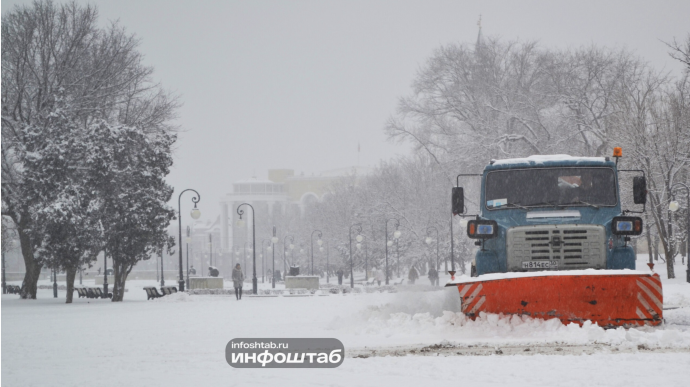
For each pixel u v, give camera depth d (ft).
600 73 283.79
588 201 71.97
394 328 73.10
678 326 69.36
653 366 46.88
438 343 61.46
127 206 209.46
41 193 206.39
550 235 69.72
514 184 73.15
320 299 184.55
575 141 300.20
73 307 178.40
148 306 174.81
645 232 263.08
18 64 220.23
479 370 47.47
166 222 215.72
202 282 287.48
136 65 240.94
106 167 206.18
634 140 232.12
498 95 304.91
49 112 221.05
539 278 63.41
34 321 123.95
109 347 74.43
